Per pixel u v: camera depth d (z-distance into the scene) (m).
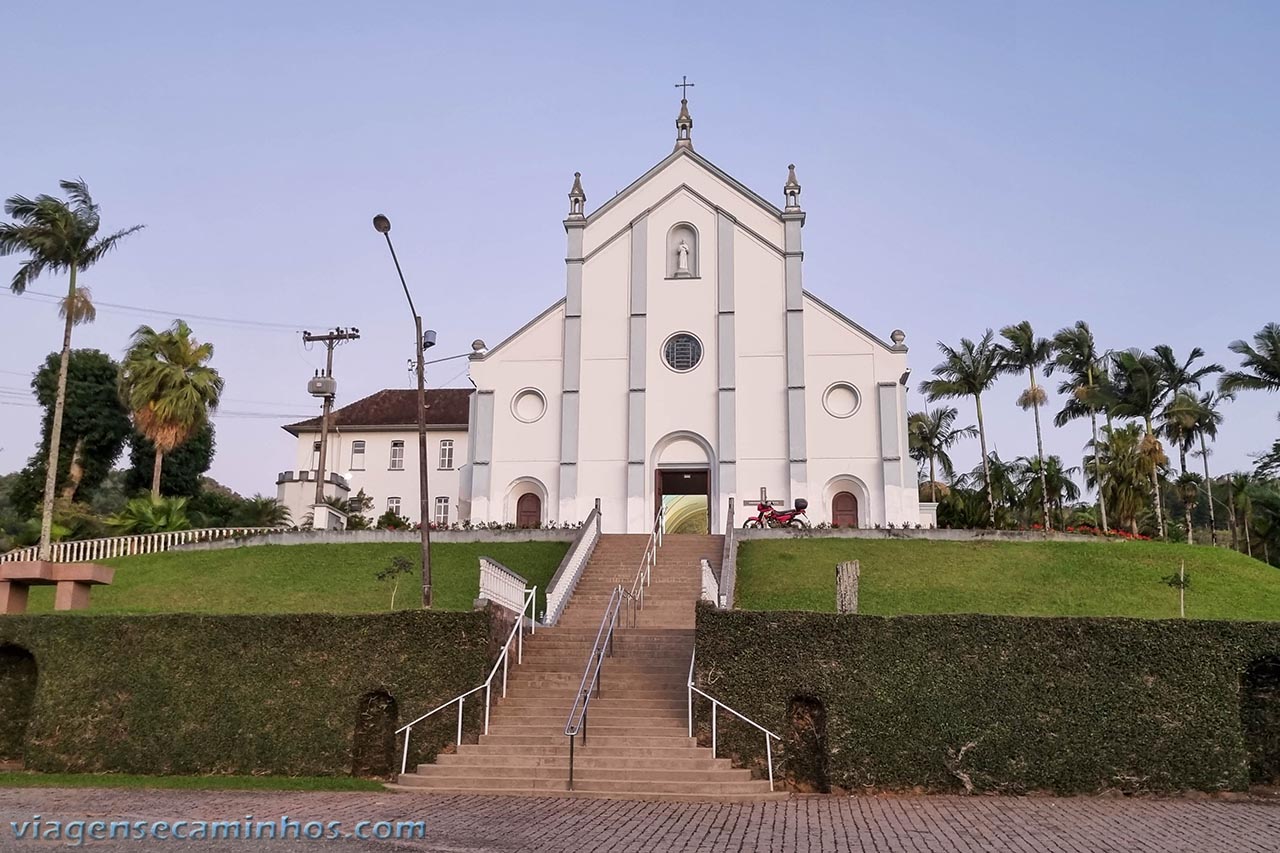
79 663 17.67
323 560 32.03
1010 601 27.22
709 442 38.25
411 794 15.23
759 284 39.34
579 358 39.50
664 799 15.06
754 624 16.73
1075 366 56.09
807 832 12.52
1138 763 15.62
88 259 33.47
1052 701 15.94
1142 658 15.98
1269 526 54.59
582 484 38.44
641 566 27.48
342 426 59.91
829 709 16.22
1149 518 60.25
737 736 16.39
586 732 16.75
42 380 58.84
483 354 39.91
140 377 45.06
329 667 17.28
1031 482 62.66
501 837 11.91
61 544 33.75
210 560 32.56
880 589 28.19
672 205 40.34
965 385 53.28
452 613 17.36
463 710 16.95
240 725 17.14
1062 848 11.61
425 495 23.61
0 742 18.27
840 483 37.53
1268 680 16.31
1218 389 51.19
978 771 15.78
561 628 21.27
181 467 62.00
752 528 33.44
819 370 38.28
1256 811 14.20
